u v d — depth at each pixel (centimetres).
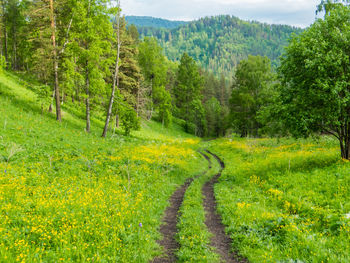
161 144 3241
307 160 1666
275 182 1355
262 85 4478
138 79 4178
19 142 1566
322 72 1331
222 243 766
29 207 771
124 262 595
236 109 5344
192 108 7050
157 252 689
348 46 1328
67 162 1434
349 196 972
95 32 2419
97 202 902
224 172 2022
